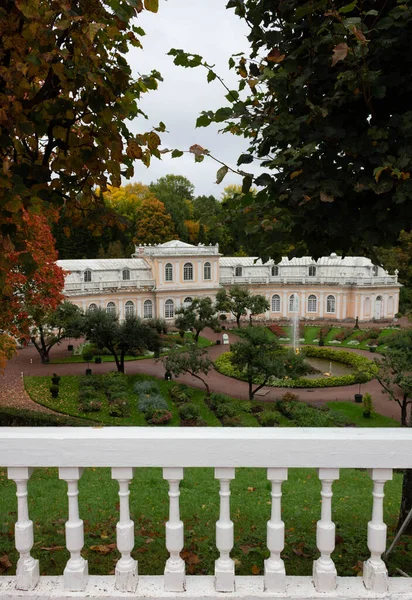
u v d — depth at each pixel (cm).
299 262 6706
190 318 4941
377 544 328
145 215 7456
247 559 474
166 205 7931
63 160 454
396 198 368
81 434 327
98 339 3669
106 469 1179
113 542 533
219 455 321
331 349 4734
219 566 329
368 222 403
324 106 384
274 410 2983
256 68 490
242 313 5766
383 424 2731
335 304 6438
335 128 387
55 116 436
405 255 3250
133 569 331
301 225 420
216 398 3111
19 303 2123
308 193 391
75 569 330
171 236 7481
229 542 328
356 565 451
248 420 2816
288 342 5288
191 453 321
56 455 321
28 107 430
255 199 459
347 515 715
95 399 3103
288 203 418
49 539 532
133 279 5922
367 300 6294
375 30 391
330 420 2586
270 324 6297
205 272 6269
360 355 4441
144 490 933
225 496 328
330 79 418
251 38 459
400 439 318
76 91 429
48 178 441
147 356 4512
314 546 495
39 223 1902
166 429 337
